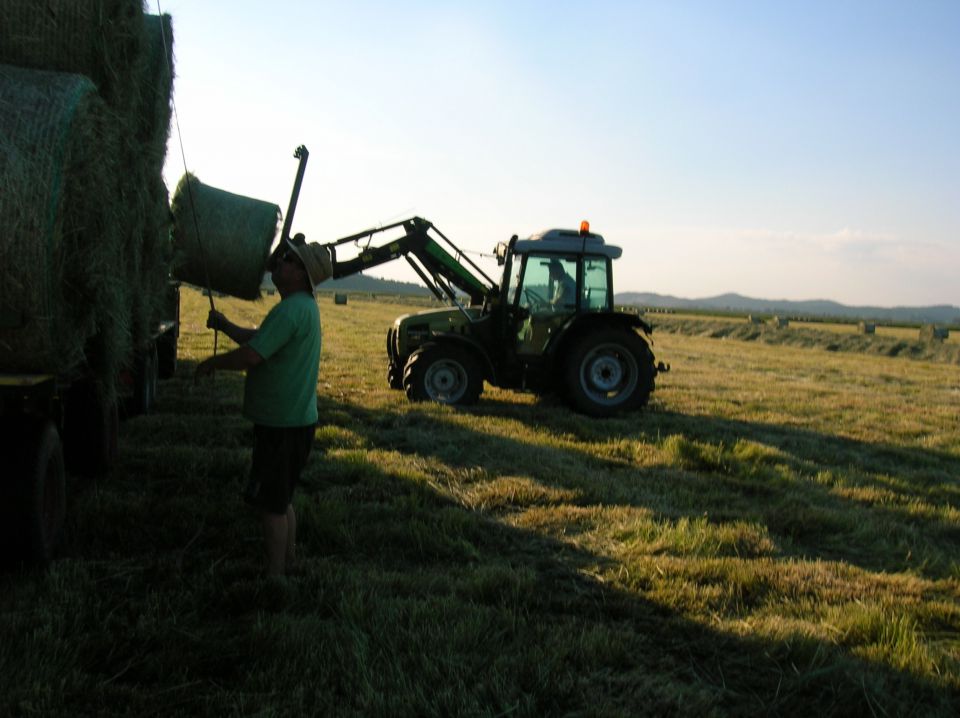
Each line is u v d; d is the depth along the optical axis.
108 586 3.70
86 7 3.93
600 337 9.84
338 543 4.47
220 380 11.30
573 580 4.17
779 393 13.46
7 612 3.29
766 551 4.83
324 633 3.24
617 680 3.04
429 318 10.30
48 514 3.94
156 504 4.89
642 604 3.86
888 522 5.66
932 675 3.23
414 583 3.86
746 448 7.83
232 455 6.27
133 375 6.57
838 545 5.12
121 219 4.20
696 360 21.00
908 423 10.77
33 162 3.28
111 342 4.14
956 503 6.48
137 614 3.38
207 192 5.92
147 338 5.40
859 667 3.25
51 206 3.30
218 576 3.79
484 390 11.67
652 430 8.92
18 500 3.59
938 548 5.17
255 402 3.79
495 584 3.90
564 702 2.87
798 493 6.36
